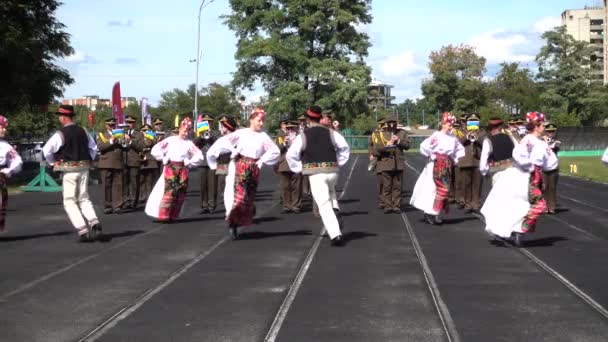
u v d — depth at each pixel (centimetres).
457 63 9888
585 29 15462
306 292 748
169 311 674
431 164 1284
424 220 1370
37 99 3169
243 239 1124
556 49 8425
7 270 871
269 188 2255
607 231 1220
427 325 621
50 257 963
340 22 5578
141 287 776
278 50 5419
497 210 1030
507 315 654
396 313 662
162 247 1045
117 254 985
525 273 844
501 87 9425
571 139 6306
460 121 1557
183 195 1328
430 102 10125
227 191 1109
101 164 1503
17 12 2905
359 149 7862
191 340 582
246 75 5850
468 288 764
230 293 746
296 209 1514
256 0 5628
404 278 816
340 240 1045
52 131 5550
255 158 1102
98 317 653
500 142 1138
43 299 722
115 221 1370
